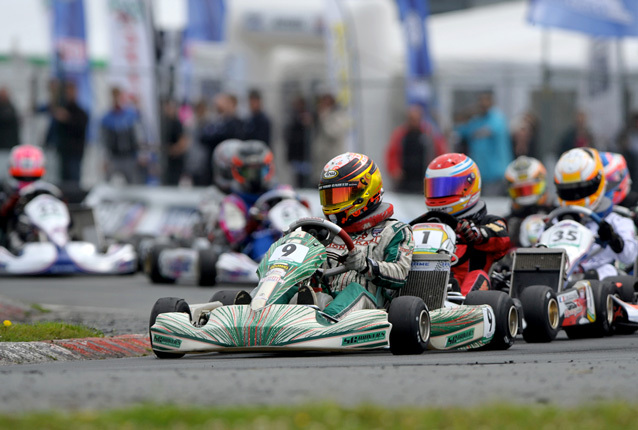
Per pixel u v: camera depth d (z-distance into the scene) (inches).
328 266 1023.6
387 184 2746.1
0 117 2861.7
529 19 2581.2
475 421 533.0
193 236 2304.4
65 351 1003.9
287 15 3144.7
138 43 2950.3
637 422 533.6
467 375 747.4
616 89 2645.2
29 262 2226.9
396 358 905.5
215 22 3024.1
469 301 1058.7
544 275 1216.8
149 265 2146.9
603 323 1253.7
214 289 1961.1
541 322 1131.9
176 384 689.6
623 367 811.4
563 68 2851.9
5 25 3134.8
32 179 2331.4
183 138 2925.7
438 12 3868.1
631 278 1341.0
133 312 1509.6
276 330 895.1
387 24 2960.1
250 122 2787.9
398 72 2989.7
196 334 918.4
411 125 2714.1
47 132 2878.9
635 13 2588.6
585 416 547.2
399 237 1015.6
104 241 2456.9
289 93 2856.8
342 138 2797.7
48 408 587.2
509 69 2751.0
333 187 1016.9
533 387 684.1
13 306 1520.7
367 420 534.9
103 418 530.3
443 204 1187.9
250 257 2052.2
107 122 2908.5
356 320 911.7
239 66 3009.4
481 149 2662.4
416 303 944.9
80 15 2883.9
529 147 2682.1
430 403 615.2
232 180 2263.8
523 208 1851.6
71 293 1873.8
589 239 1291.8
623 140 2637.8
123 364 892.0
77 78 2891.2
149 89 2910.9
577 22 2581.2
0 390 658.8
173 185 2920.8
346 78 2810.0
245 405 597.9
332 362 860.6
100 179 2935.5
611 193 1471.5
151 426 514.6
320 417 536.1
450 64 2778.1
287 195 2033.7
